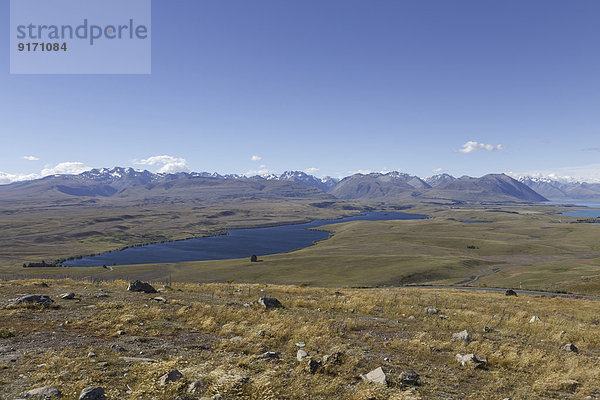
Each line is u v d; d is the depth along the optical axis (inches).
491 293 2230.6
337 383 494.6
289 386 479.8
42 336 647.1
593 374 616.4
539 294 2470.5
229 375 481.7
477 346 747.4
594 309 1508.4
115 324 761.6
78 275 5462.6
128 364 524.7
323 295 1518.2
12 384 425.7
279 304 1126.4
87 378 450.6
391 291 1987.0
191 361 555.8
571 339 902.4
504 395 514.6
